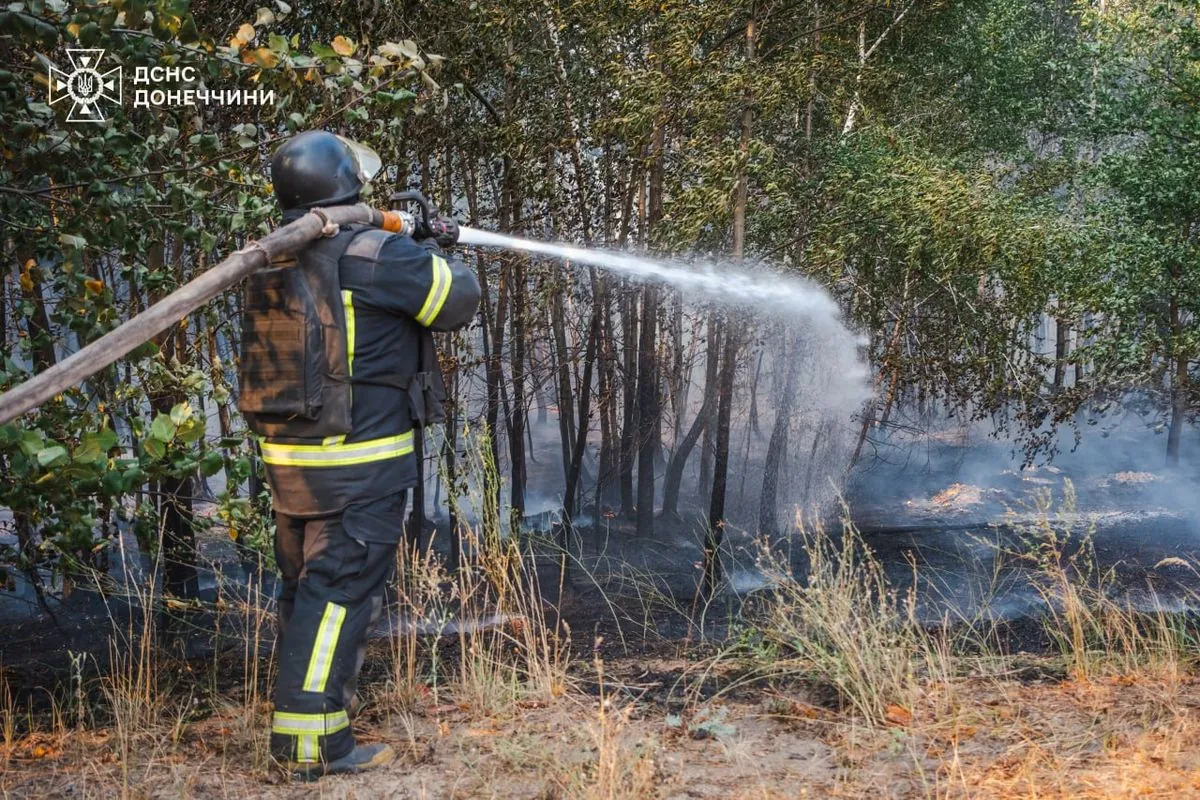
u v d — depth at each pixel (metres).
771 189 8.30
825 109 10.02
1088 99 13.46
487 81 9.15
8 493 3.66
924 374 11.39
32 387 2.56
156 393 4.52
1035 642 5.24
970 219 8.82
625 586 8.06
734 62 7.88
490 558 4.95
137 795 2.98
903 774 3.11
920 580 7.46
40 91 4.43
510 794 2.99
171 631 5.77
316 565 3.21
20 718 4.02
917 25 10.91
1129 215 12.18
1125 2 12.97
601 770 2.91
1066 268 10.90
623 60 8.42
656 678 4.30
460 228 3.71
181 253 5.93
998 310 10.97
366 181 3.43
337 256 3.15
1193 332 11.91
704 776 3.12
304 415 3.11
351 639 3.22
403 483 3.31
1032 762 3.06
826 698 3.88
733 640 5.18
